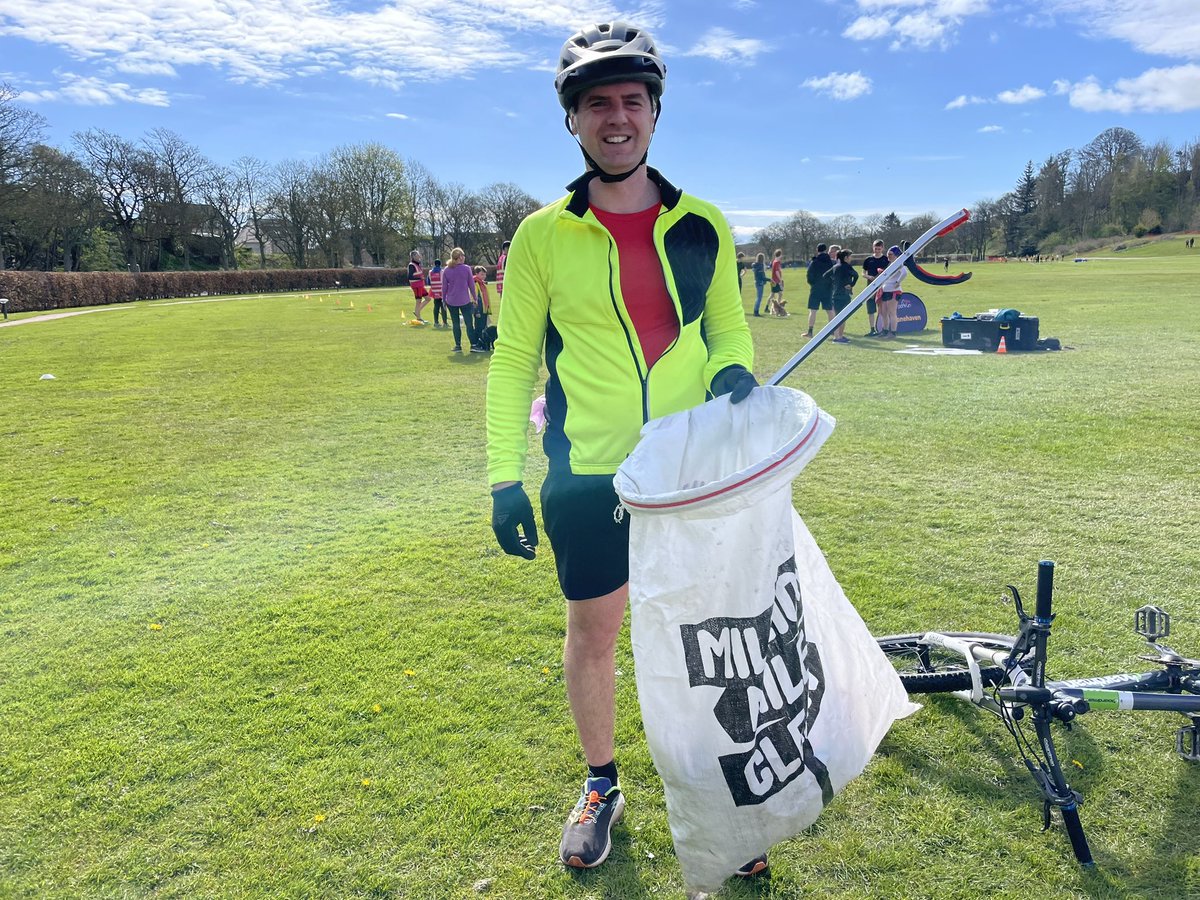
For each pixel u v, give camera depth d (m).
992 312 11.59
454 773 2.49
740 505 1.54
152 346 15.99
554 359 1.98
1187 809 2.21
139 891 2.06
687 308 1.97
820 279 13.81
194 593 3.93
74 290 36.06
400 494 5.54
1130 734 2.55
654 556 1.60
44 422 8.17
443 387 9.97
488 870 2.11
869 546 4.16
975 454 5.88
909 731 2.61
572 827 2.13
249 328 20.33
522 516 1.95
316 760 2.58
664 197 1.96
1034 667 2.18
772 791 1.71
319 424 7.91
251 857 2.17
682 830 1.74
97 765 2.57
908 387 8.65
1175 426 6.46
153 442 7.22
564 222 1.90
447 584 3.96
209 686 3.05
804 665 1.77
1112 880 1.98
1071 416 6.96
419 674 3.10
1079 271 41.91
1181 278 30.66
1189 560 3.84
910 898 1.95
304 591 3.92
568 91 1.81
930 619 3.33
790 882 2.02
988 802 2.27
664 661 1.65
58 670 3.21
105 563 4.35
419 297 20.52
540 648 3.28
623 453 1.92
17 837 2.26
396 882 2.07
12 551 4.55
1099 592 3.53
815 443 1.58
